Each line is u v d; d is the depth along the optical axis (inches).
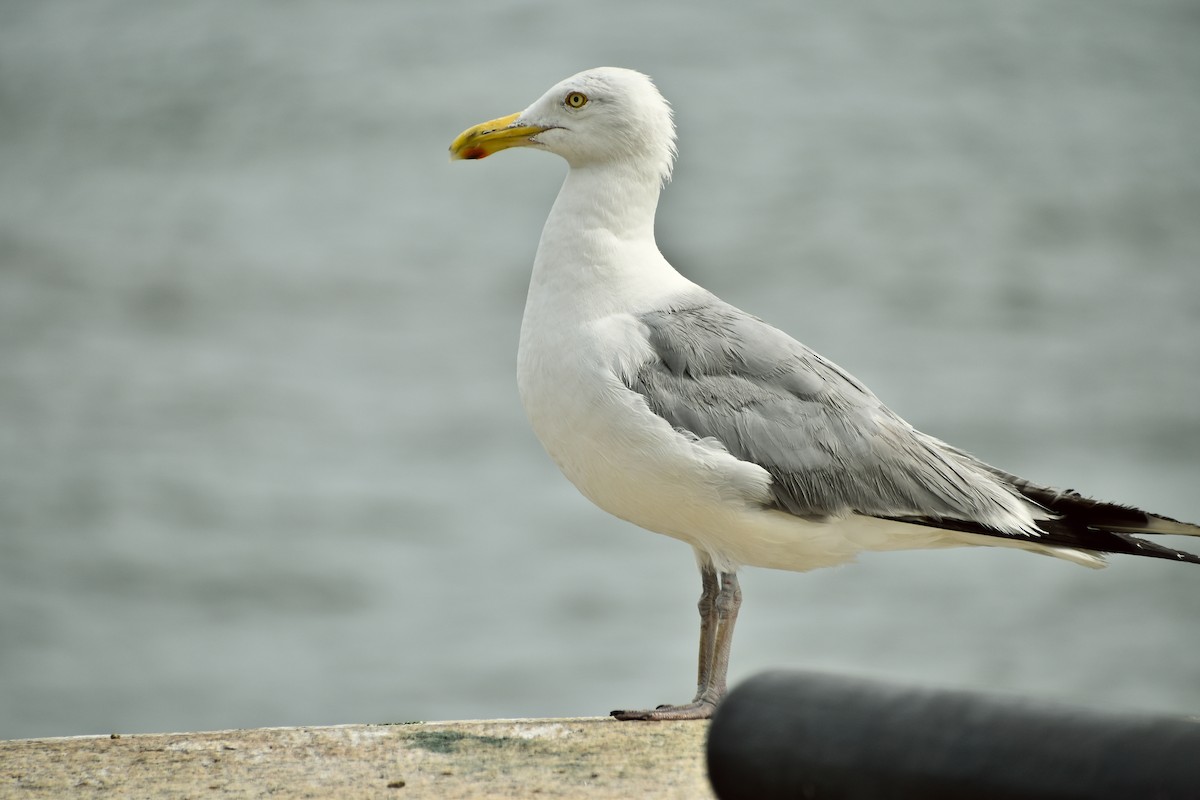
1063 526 460.1
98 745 392.8
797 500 438.0
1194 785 206.8
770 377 445.4
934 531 455.2
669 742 395.9
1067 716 222.4
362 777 365.4
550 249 449.7
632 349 432.8
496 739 397.7
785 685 248.5
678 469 425.7
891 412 464.4
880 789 231.9
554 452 449.1
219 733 403.9
